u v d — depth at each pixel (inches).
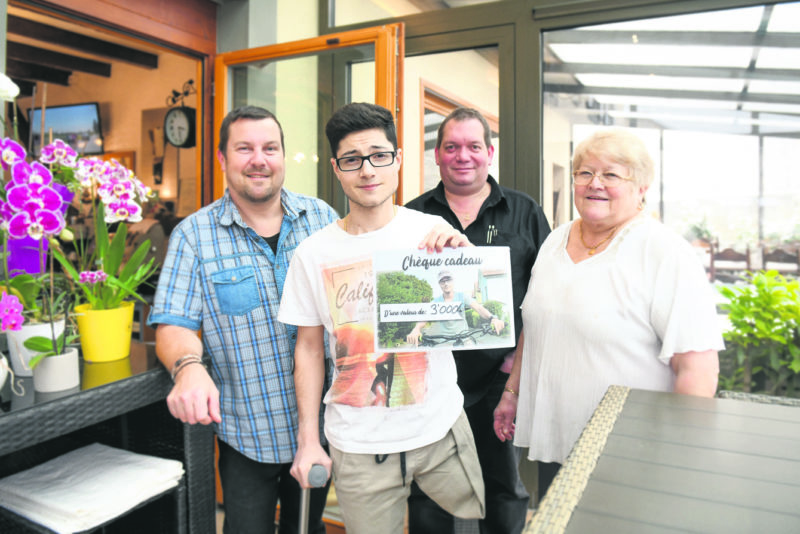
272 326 58.1
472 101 93.4
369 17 99.5
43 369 48.0
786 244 81.7
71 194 57.9
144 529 58.7
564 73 88.4
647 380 47.0
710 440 28.0
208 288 57.1
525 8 87.7
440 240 43.4
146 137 178.7
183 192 172.7
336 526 92.7
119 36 88.2
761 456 26.0
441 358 47.8
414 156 97.9
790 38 77.9
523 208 74.2
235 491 58.3
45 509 47.6
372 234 45.8
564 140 89.5
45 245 61.4
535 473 90.5
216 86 100.3
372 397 45.4
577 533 19.6
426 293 43.6
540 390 51.5
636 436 28.7
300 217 61.9
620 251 48.1
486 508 72.1
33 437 44.1
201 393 47.5
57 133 189.9
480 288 43.7
